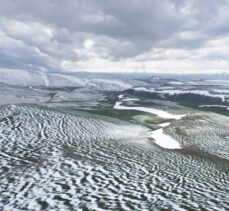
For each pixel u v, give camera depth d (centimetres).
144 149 4950
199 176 3784
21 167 3472
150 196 2986
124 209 2647
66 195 2845
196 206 2822
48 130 5284
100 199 2822
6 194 2752
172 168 4034
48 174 3334
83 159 3984
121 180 3369
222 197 3105
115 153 4469
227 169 4244
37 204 2612
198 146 5600
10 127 5150
